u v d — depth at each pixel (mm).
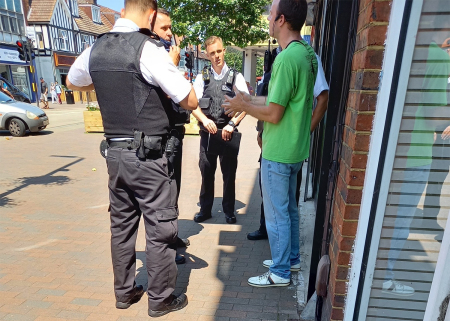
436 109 1519
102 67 2014
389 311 1754
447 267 876
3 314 2395
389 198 1626
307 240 3461
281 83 2148
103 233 3699
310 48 2320
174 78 2004
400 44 1442
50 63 32312
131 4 2102
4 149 8672
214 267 2994
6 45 26438
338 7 1958
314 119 2555
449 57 1456
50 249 3334
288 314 2393
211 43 3340
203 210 3943
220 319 2346
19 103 11078
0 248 3352
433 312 925
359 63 1643
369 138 1611
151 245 2273
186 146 8969
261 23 10672
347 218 1727
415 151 1563
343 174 1826
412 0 1392
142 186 2145
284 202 2473
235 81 3480
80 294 2619
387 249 1681
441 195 1606
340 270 1809
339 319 1883
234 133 3537
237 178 5961
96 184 5594
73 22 35438
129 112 2051
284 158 2328
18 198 4883
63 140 10125
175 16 10305
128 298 2447
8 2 26797
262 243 3447
